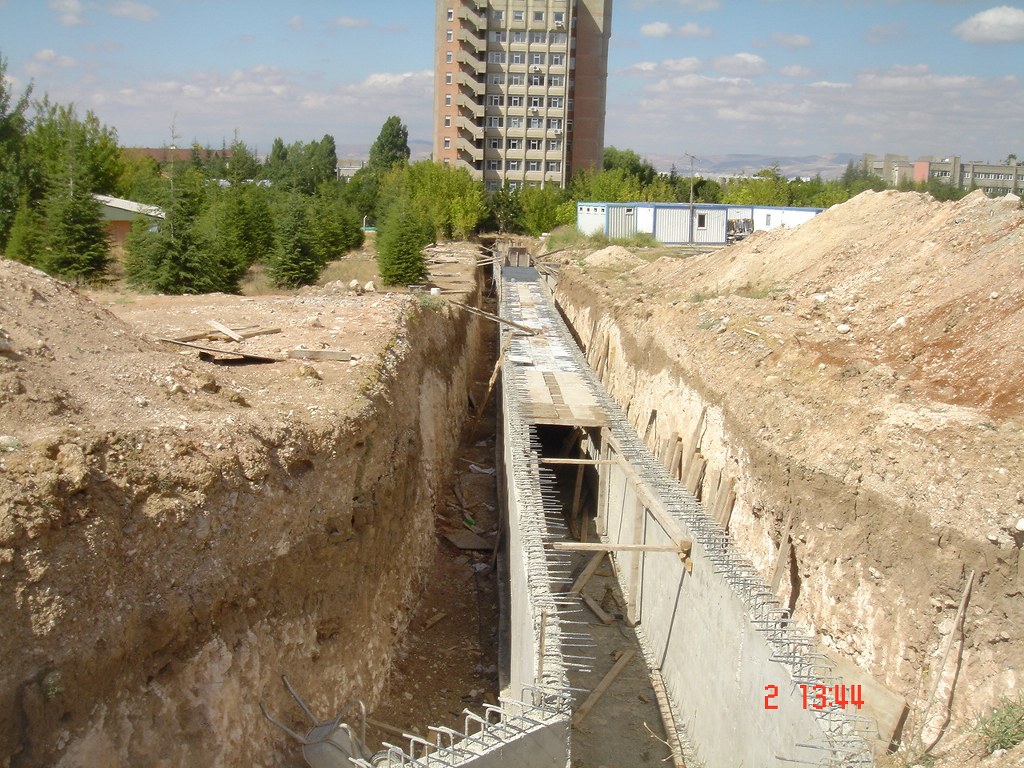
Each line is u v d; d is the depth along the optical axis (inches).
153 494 304.3
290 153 3304.6
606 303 1063.0
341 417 421.1
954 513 383.2
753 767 365.7
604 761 432.5
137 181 1294.3
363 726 353.7
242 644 326.3
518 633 434.9
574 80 2792.8
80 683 255.6
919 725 358.3
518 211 2351.1
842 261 791.1
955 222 685.3
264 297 853.2
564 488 753.0
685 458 639.8
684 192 2502.5
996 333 505.4
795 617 457.7
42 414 321.1
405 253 1097.4
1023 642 342.6
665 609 503.2
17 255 882.1
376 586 444.8
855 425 469.7
